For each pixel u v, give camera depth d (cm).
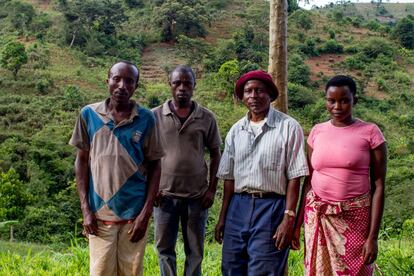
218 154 426
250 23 6338
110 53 5397
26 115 3644
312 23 6806
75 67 4878
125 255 341
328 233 331
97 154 337
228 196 377
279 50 432
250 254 352
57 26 5525
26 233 1883
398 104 4794
